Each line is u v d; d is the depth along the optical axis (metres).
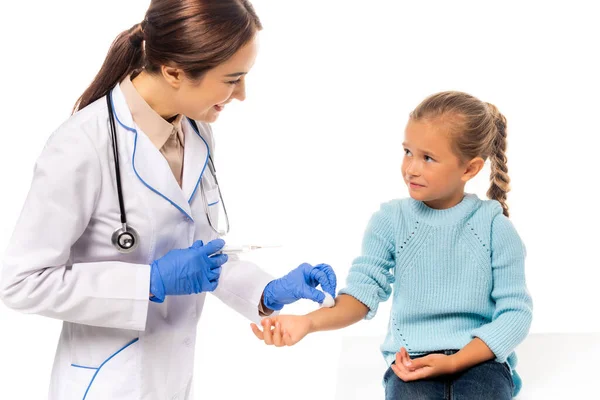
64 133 1.63
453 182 1.83
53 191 1.59
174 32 1.56
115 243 1.67
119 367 1.72
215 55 1.56
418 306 1.90
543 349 2.26
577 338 2.33
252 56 1.64
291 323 1.75
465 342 1.85
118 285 1.62
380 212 1.96
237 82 1.67
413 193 1.83
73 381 1.73
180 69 1.59
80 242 1.71
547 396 1.98
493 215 1.89
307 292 1.84
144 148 1.70
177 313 1.84
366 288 1.89
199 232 1.84
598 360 2.18
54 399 1.76
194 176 1.80
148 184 1.68
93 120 1.66
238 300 1.95
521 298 1.85
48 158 1.61
